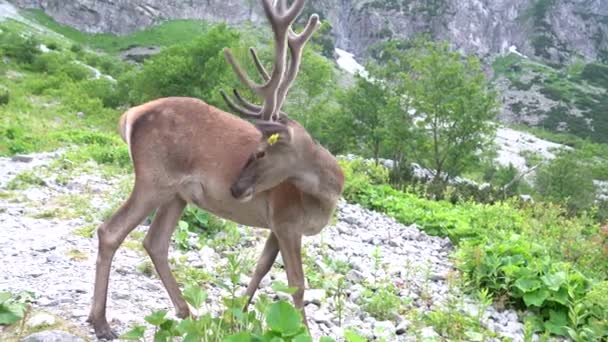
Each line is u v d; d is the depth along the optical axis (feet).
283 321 12.09
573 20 529.04
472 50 483.10
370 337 17.42
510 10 522.06
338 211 38.19
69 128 82.69
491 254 24.45
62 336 13.56
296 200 15.65
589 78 424.46
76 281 18.28
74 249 21.70
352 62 401.08
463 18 485.56
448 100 83.15
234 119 16.24
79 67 164.04
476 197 58.49
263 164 14.99
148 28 319.47
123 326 15.29
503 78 427.33
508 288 22.79
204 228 26.55
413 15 470.80
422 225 37.06
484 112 83.66
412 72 99.81
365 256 27.45
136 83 117.08
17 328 14.35
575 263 29.04
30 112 98.37
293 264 15.69
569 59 496.64
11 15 279.90
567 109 353.72
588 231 38.24
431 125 86.58
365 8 459.32
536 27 511.81
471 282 23.40
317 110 101.45
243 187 14.84
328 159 15.88
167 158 15.34
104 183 35.96
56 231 24.06
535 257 26.40
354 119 100.37
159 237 16.37
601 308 21.25
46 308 15.80
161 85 112.68
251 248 25.12
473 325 19.24
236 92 15.84
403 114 87.20
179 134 15.47
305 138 15.38
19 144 54.24
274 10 15.37
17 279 17.92
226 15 348.79
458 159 84.23
